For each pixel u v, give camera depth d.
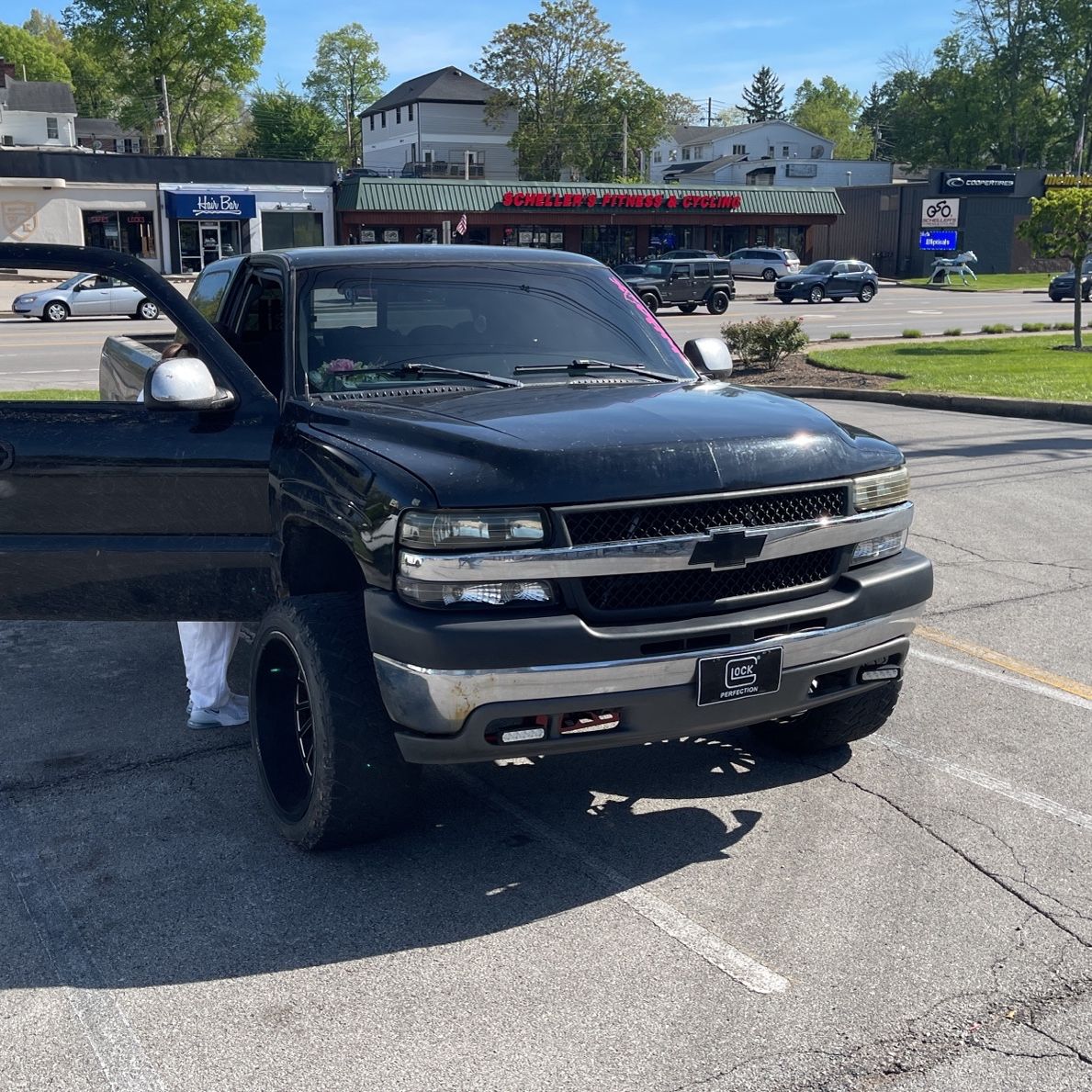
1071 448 11.99
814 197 63.28
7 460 4.27
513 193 55.41
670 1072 2.83
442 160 90.44
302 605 3.80
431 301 4.66
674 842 4.03
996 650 6.03
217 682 5.00
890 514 3.98
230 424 4.21
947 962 3.30
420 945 3.40
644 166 87.88
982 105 88.06
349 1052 2.92
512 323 4.71
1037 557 7.82
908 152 101.25
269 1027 3.02
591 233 58.91
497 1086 2.79
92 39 83.00
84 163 46.81
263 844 4.03
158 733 5.02
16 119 91.19
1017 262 68.81
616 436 3.62
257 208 49.97
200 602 4.33
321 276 4.58
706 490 3.56
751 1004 3.11
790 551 3.70
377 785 3.68
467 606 3.41
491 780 4.56
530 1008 3.09
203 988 3.20
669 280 36.84
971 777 4.54
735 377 19.14
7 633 6.43
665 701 3.51
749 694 3.63
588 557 3.42
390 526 3.45
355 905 3.62
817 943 3.40
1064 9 82.94
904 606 3.97
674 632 3.49
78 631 6.46
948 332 27.77
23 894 3.71
